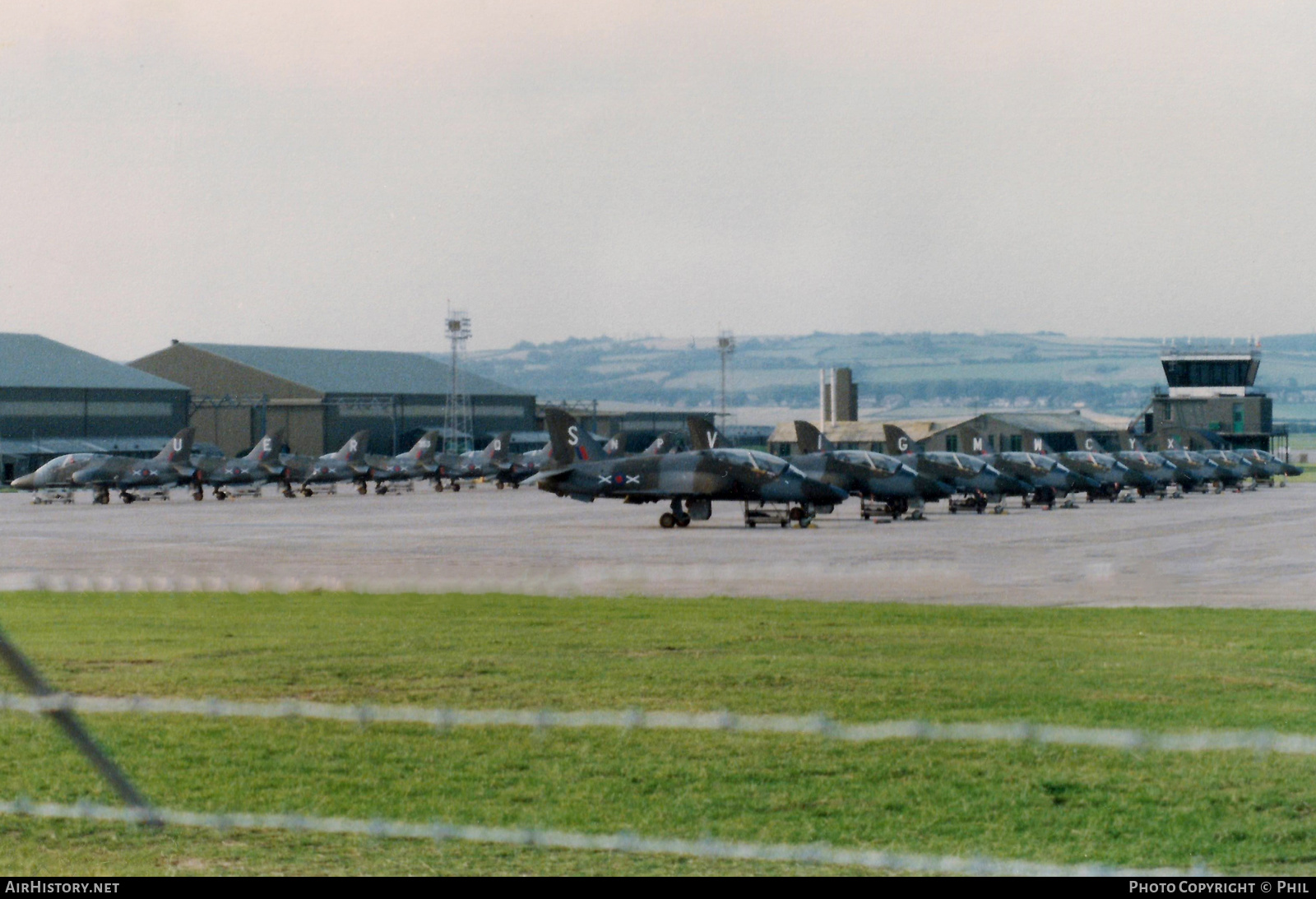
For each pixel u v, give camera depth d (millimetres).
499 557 135875
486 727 50500
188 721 51719
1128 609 87375
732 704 53969
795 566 123750
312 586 105500
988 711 52438
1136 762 45156
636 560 131000
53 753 47031
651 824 38531
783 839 37219
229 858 35250
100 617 83688
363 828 36250
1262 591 100688
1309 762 45219
